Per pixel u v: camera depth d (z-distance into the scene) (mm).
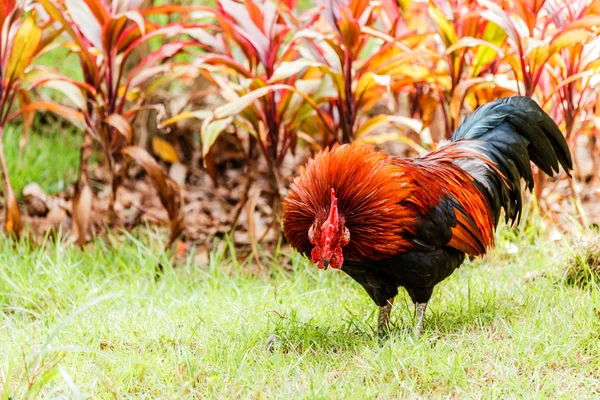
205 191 9039
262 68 7543
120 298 6160
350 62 6801
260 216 8383
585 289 5766
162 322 5516
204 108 9492
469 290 5656
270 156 7180
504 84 6566
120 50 7094
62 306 6164
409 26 7539
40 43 7055
